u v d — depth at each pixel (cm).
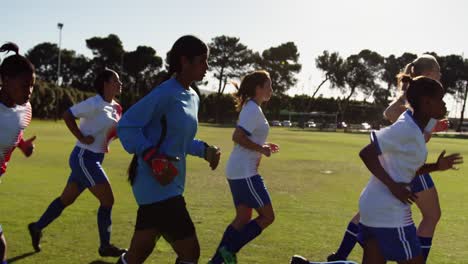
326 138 3875
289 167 1590
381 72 10356
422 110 374
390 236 369
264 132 504
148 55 10350
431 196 457
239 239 496
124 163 1562
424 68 501
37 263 507
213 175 1305
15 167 1370
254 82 504
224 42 9569
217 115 8700
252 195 497
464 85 9962
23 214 741
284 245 603
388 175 363
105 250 529
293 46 9856
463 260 560
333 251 579
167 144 371
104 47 10312
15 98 391
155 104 364
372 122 9888
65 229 654
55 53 11025
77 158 550
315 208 866
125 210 797
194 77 381
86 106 543
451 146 3241
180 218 371
